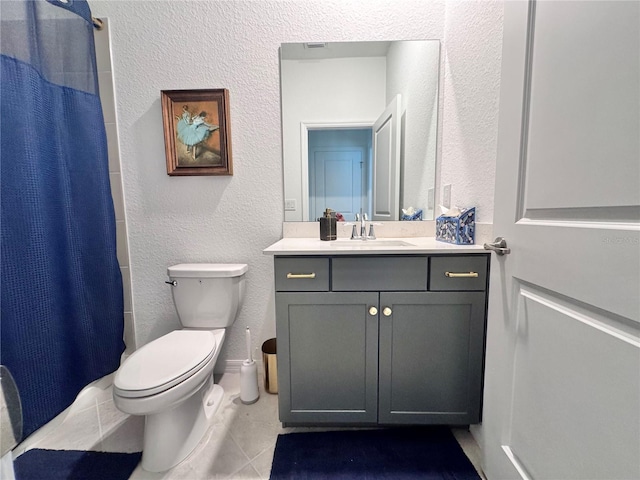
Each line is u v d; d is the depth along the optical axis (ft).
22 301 3.59
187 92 4.94
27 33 3.56
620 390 1.83
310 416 3.90
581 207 2.08
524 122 2.62
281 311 3.76
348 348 3.80
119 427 4.23
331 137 5.17
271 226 5.30
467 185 4.27
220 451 3.79
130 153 5.13
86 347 4.51
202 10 4.84
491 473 3.24
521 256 2.70
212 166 5.12
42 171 3.80
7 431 1.72
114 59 4.92
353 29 4.93
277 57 4.97
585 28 2.00
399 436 4.00
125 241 5.29
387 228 5.27
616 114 1.81
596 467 1.99
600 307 1.94
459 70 4.47
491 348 3.22
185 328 4.93
